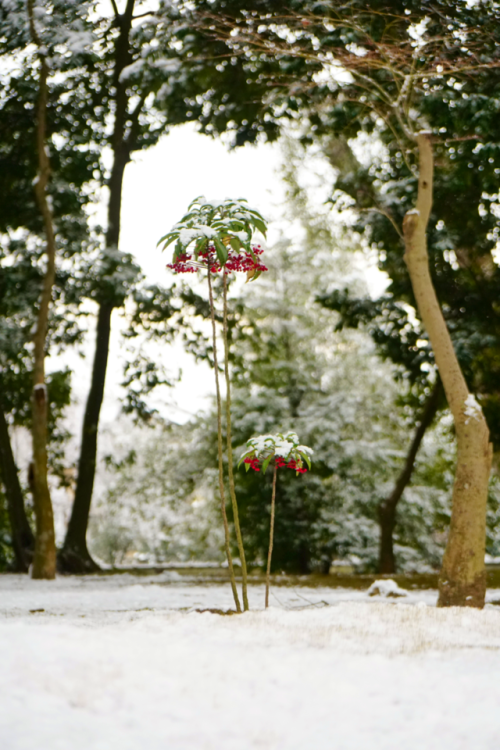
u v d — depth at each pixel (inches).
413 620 334.6
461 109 685.9
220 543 1131.3
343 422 1024.9
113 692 172.7
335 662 219.1
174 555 1296.8
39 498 780.0
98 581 763.4
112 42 906.7
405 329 839.1
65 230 907.4
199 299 951.6
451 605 466.0
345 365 1111.6
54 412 1112.8
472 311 808.9
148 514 1261.1
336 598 562.6
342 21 652.1
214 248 355.9
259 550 1044.5
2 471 984.3
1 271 900.0
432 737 156.7
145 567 1096.8
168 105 789.2
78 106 904.9
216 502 1090.7
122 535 1299.2
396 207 784.9
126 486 1162.0
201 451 1085.1
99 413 959.0
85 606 482.3
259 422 1008.2
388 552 928.3
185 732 153.1
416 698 185.6
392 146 800.9
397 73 580.1
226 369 374.3
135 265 891.4
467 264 810.8
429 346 820.0
